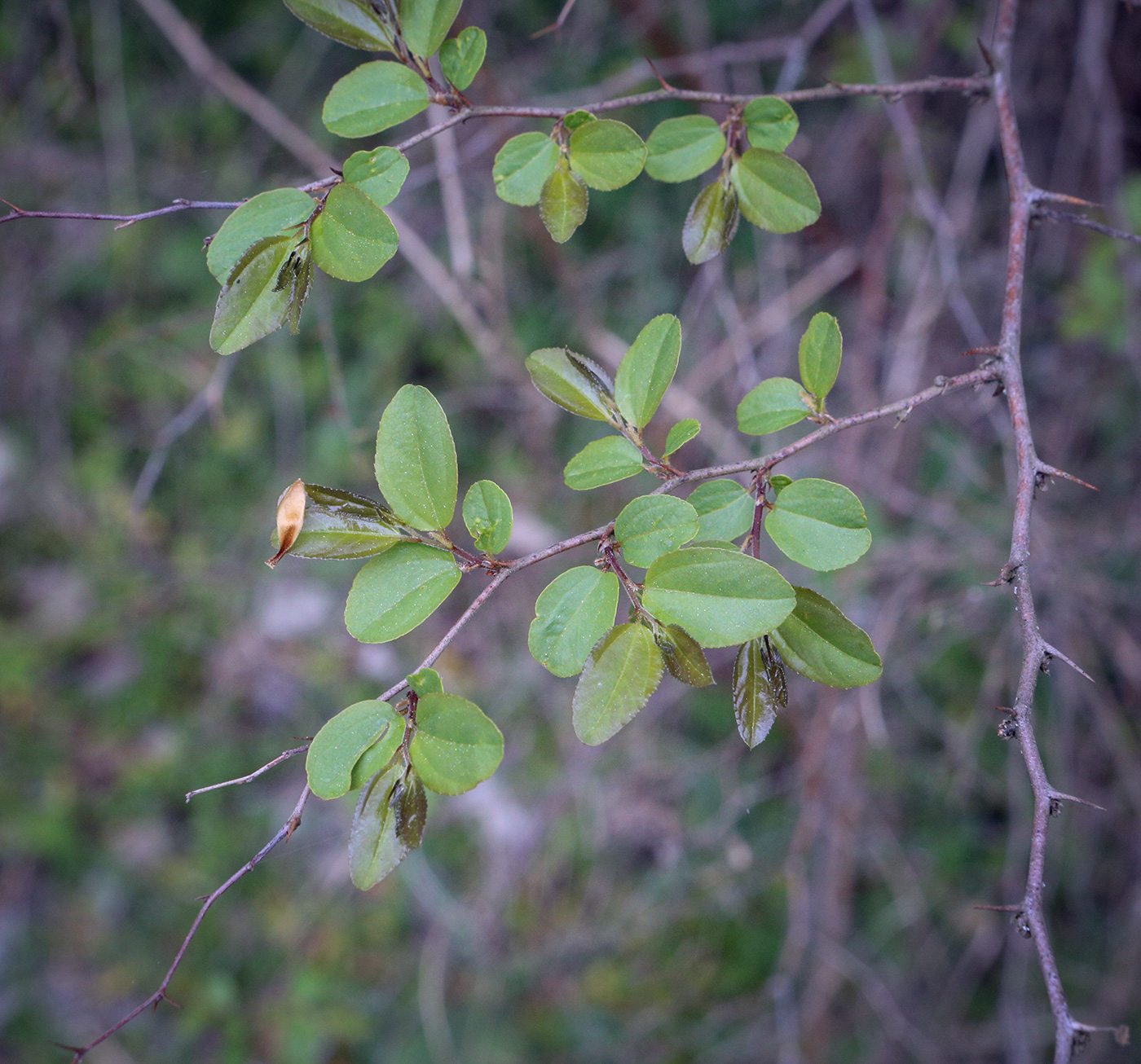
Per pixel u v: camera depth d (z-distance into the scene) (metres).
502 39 3.96
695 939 3.80
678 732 3.82
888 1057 3.66
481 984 3.80
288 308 1.24
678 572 1.14
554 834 3.78
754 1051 3.67
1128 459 3.69
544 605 1.18
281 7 4.25
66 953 4.06
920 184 2.96
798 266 3.82
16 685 4.30
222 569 4.34
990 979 3.79
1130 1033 3.39
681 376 3.78
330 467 4.22
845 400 3.76
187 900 4.04
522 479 4.08
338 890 3.98
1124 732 3.51
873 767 3.70
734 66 3.80
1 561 4.54
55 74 4.14
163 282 4.44
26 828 4.13
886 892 3.87
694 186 3.91
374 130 1.34
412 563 1.21
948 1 3.30
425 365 4.26
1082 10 3.48
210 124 4.39
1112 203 3.36
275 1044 3.80
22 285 4.50
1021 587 1.28
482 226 3.85
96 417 4.56
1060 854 3.56
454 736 1.09
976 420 3.65
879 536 3.42
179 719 4.29
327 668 4.18
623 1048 3.74
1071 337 3.60
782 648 1.21
